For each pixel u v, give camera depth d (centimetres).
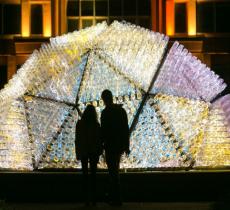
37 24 3866
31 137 1397
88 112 1155
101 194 1253
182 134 1374
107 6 3769
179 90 1411
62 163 1366
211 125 1419
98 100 1397
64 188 1258
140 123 1361
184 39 3653
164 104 1380
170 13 3778
